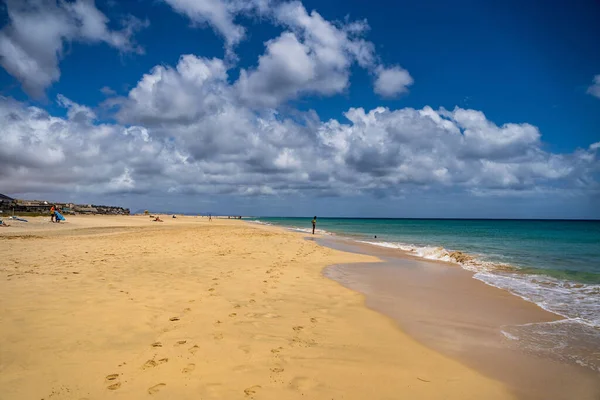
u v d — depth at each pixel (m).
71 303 6.45
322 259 15.00
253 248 17.39
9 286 7.50
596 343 5.72
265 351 4.83
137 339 5.00
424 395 3.91
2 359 4.20
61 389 3.61
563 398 4.00
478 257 17.66
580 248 22.81
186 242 19.03
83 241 17.75
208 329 5.55
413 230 52.75
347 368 4.48
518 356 5.16
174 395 3.59
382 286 9.96
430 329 6.27
